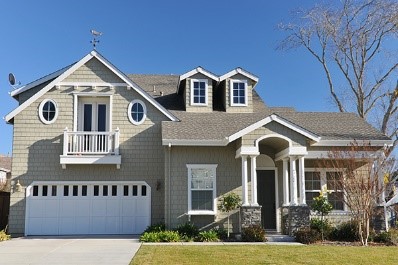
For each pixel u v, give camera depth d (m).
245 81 21.55
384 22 26.86
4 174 39.56
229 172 18.02
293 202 16.42
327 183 18.72
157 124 19.36
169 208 17.53
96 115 19.52
